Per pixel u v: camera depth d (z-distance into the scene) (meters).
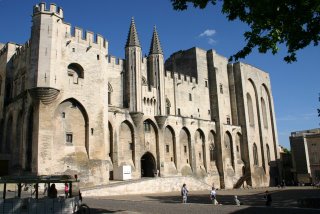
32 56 40.81
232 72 77.19
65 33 43.62
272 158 84.69
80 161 41.41
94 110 44.53
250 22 12.84
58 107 41.28
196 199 34.84
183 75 65.94
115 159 48.00
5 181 21.17
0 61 55.31
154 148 55.28
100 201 30.12
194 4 13.35
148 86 55.94
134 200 31.12
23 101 43.47
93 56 46.34
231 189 62.78
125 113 51.12
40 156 37.66
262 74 87.25
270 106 88.81
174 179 49.62
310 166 82.94
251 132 77.25
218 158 67.56
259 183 74.38
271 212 21.31
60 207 20.81
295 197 38.06
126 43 55.28
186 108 64.88
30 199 20.78
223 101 73.19
